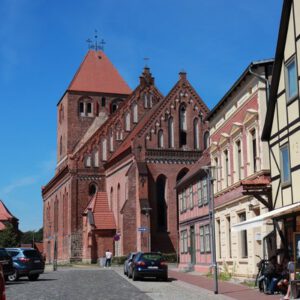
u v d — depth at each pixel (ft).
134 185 208.85
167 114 215.92
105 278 121.19
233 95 106.83
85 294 77.97
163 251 205.77
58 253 274.77
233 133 106.01
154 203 207.62
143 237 199.93
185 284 100.17
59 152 300.81
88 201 244.83
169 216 208.54
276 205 84.12
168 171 211.00
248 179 96.89
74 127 280.51
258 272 83.87
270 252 87.92
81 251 241.96
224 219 113.70
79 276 131.03
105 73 293.84
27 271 111.14
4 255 102.53
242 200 100.27
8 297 73.41
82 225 243.40
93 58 297.33
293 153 77.87
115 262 204.03
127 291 83.97
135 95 253.03
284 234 81.05
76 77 288.51
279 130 83.35
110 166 239.50
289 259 77.05
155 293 80.38
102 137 249.55
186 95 219.61
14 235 324.60
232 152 107.55
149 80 254.88
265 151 90.02
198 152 215.51
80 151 247.29
